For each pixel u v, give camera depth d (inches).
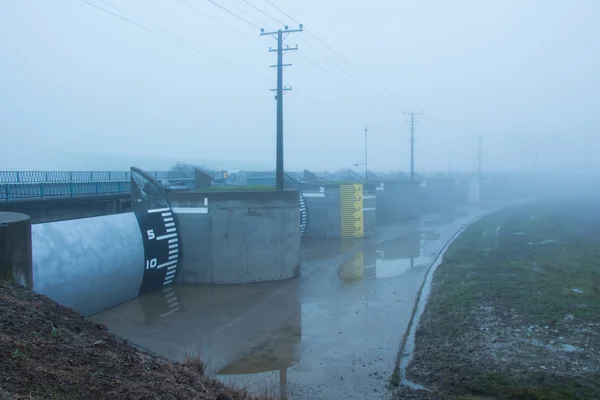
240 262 1011.9
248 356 601.3
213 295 916.0
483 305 753.6
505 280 913.5
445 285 917.8
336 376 532.7
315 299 878.4
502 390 463.2
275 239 1034.7
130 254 863.7
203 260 1007.6
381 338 655.8
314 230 1689.2
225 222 1007.6
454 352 572.7
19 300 391.2
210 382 393.7
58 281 713.6
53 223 749.3
